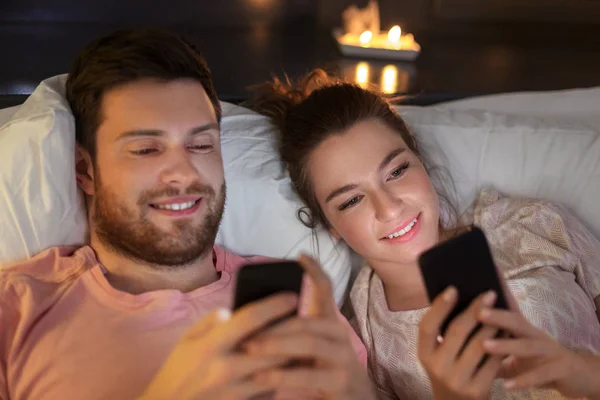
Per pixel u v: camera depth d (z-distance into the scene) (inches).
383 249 43.8
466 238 27.8
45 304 37.0
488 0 78.0
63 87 41.3
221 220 43.5
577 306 43.1
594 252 46.4
